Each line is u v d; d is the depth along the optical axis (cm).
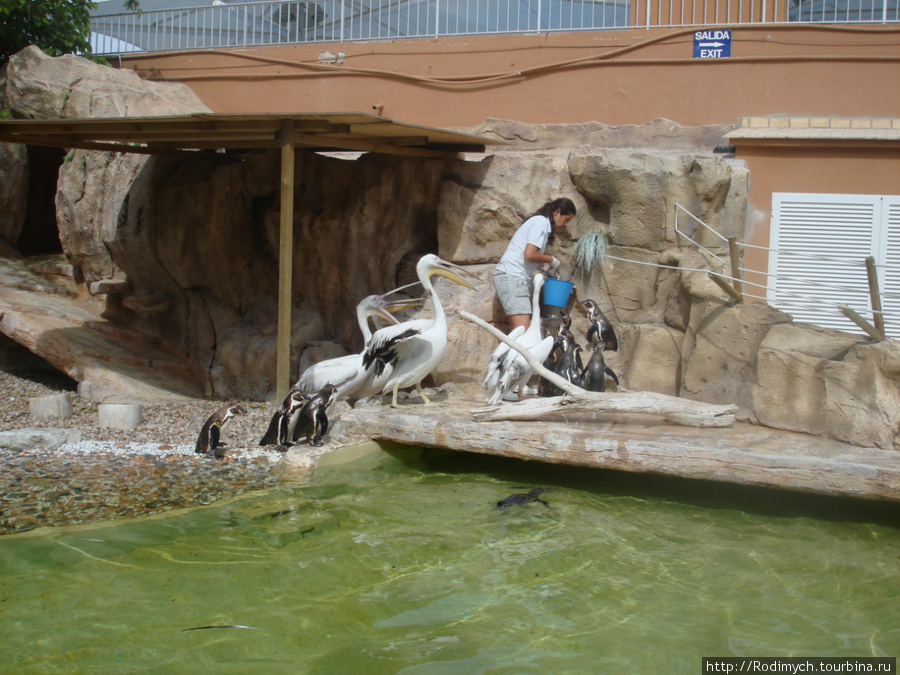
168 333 1107
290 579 511
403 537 584
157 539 562
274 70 1297
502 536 591
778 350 737
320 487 686
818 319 1012
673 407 718
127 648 422
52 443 768
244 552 547
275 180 1058
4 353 1087
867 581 521
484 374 965
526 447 689
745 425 736
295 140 833
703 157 914
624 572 533
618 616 472
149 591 487
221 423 758
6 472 684
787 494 659
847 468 588
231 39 1361
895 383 663
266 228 1069
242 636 439
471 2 1230
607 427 708
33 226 1341
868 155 988
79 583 493
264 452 766
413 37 1233
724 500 679
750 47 1097
